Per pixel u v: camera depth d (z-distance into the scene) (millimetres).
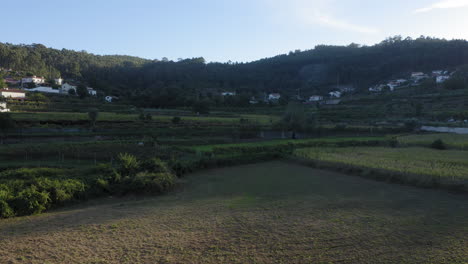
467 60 157375
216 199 22094
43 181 21281
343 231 14945
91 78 138875
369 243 13438
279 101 120125
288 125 62656
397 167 29875
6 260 11773
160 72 175375
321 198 21734
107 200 22281
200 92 135500
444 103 95250
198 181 28766
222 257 12141
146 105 102438
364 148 47375
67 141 45062
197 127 60969
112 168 27016
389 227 15430
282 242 13656
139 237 14344
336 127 65500
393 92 127375
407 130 68438
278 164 38281
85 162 33188
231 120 72125
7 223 16516
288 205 19984
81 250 12812
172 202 21438
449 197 21516
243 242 13680
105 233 14883
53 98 91625
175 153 39000
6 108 64000
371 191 23766
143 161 29344
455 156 37625
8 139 43094
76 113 68938
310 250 12750
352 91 160375
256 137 59594
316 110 102875
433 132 66688
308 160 37156
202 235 14594
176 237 14336
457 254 12180
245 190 24906
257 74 198250
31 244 13445
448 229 15016
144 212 18750
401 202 20250
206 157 36750
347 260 11805
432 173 26203
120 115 70312
